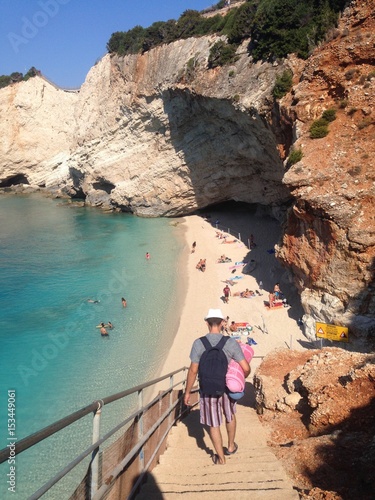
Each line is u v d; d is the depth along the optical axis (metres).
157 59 53.88
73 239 52.47
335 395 9.27
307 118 28.59
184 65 47.25
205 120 48.12
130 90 57.69
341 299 22.53
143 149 59.94
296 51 32.81
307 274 24.98
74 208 73.00
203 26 50.25
